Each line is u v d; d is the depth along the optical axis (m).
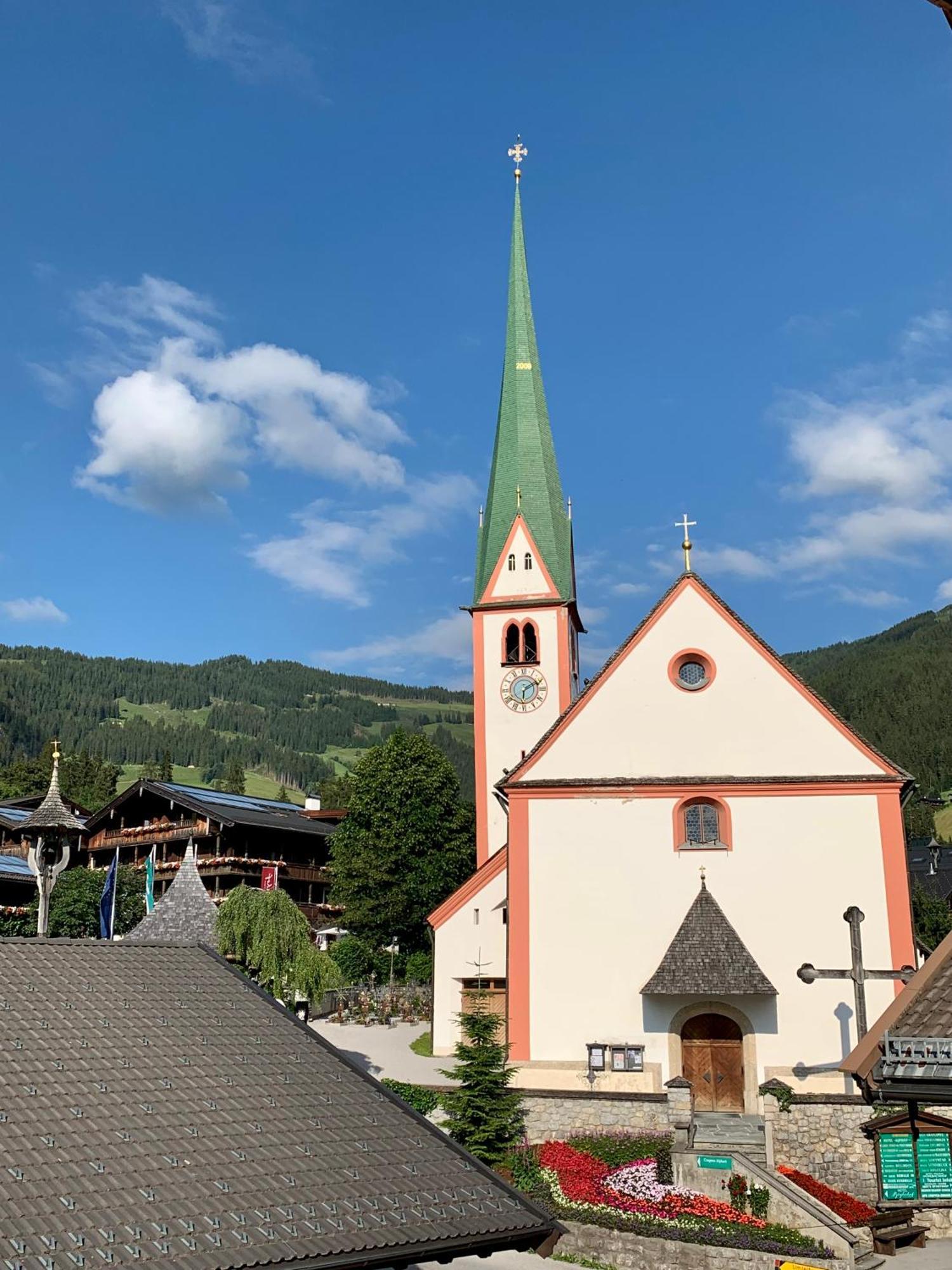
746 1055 31.03
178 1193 11.75
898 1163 13.17
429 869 64.19
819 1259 23.27
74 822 27.41
